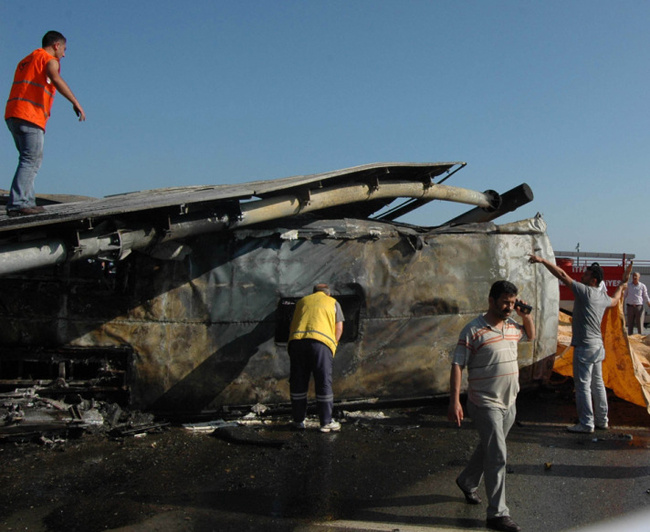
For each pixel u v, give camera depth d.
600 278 6.27
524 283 7.56
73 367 5.93
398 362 6.89
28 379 5.64
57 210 5.38
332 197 6.30
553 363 7.81
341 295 6.60
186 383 5.99
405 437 5.87
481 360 3.83
